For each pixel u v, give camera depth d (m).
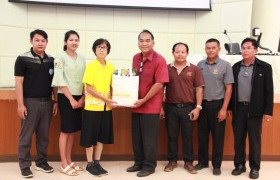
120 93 2.79
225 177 2.88
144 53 2.80
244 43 2.76
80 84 2.83
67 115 2.80
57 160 3.25
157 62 2.77
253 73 2.76
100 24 4.57
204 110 2.97
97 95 2.75
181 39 4.70
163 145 3.36
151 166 2.90
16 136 3.19
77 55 2.87
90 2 4.44
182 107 2.92
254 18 4.58
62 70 2.73
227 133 3.34
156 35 4.67
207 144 3.06
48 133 2.92
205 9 4.57
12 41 4.25
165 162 3.31
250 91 2.78
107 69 2.85
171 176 2.87
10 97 3.13
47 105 2.80
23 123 2.74
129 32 4.63
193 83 2.93
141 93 2.82
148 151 2.86
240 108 2.85
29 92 2.70
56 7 4.44
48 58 2.79
